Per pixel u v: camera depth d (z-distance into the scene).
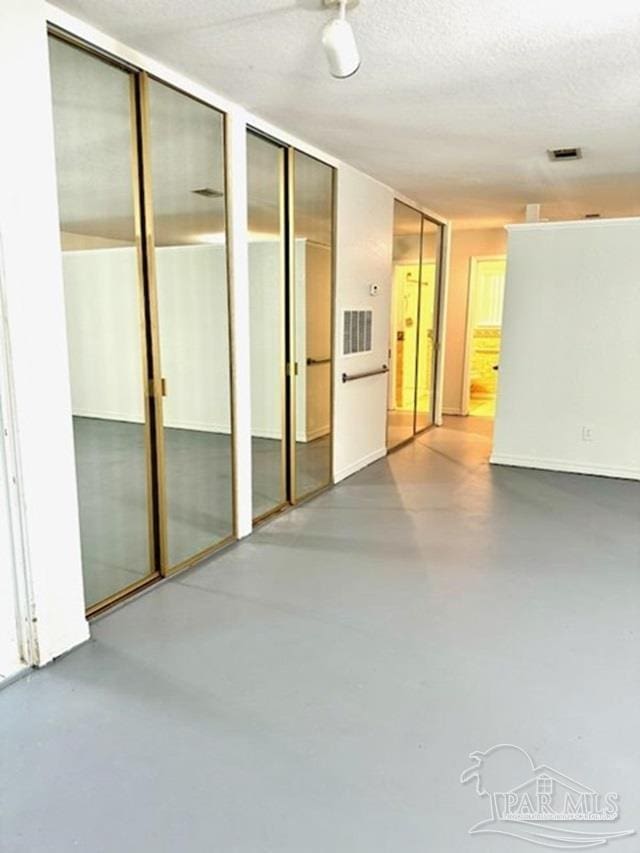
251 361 3.77
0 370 2.05
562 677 2.23
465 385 8.01
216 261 3.28
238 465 3.54
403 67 2.67
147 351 2.83
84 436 2.70
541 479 5.02
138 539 2.98
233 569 3.18
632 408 5.02
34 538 2.20
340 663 2.31
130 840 1.52
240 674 2.23
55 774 1.74
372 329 5.23
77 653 2.37
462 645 2.44
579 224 4.96
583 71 2.70
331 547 3.49
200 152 3.04
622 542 3.60
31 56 2.01
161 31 2.35
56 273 2.19
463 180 4.91
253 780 1.72
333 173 4.30
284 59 2.60
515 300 5.29
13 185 1.99
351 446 5.07
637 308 4.89
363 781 1.72
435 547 3.50
